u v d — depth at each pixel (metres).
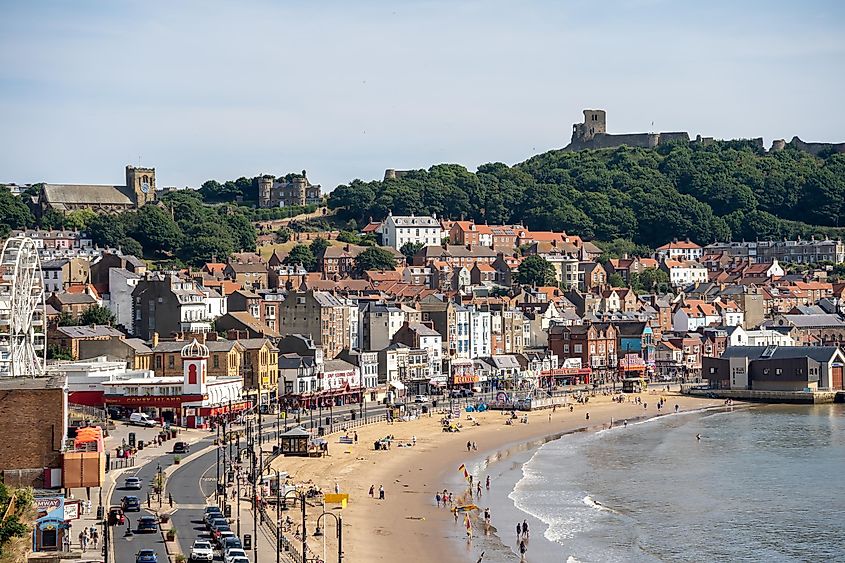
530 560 130.25
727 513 154.50
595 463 195.62
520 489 171.38
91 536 120.00
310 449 190.12
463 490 169.25
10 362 172.75
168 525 128.25
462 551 133.00
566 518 151.62
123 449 175.62
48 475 130.25
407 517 148.88
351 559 125.94
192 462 170.12
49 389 131.12
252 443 172.50
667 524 148.25
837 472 184.25
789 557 132.00
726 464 193.50
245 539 124.38
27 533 109.62
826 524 147.50
